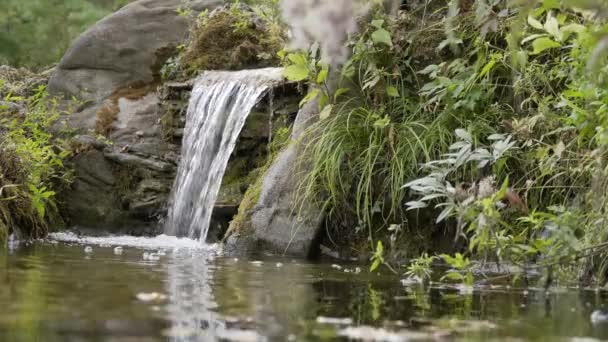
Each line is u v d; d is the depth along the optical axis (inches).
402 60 206.7
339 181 197.8
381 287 129.1
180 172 268.8
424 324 91.2
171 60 312.7
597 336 85.5
